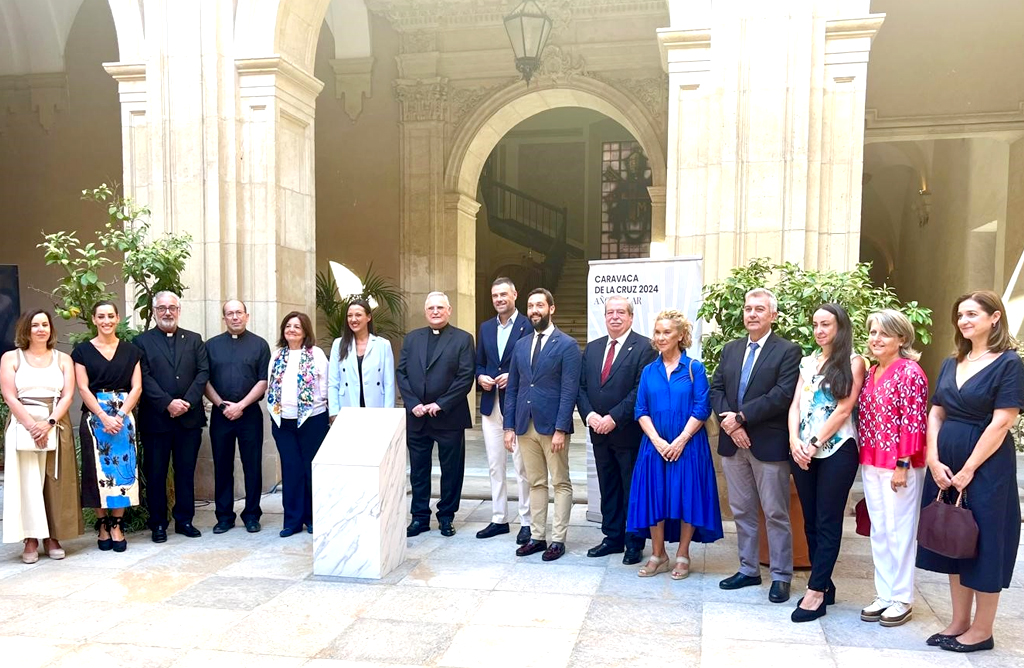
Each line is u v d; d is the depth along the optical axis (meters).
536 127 19.06
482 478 7.45
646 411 4.61
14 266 6.52
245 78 6.87
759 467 4.23
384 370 5.71
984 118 8.77
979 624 3.58
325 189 11.71
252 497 5.79
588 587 4.48
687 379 4.53
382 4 11.16
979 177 10.33
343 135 11.63
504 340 5.62
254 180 6.92
